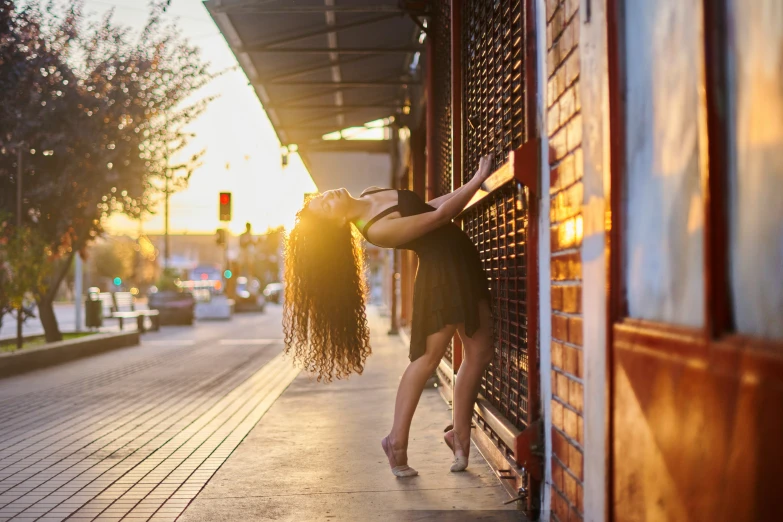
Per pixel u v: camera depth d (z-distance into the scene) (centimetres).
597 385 251
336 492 413
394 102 1376
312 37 952
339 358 472
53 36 1288
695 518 174
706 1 170
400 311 1720
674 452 186
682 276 191
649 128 212
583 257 267
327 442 554
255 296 3869
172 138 1414
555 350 313
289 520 364
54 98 1267
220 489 427
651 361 202
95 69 1316
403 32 1010
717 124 168
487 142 481
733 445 156
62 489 435
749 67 155
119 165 1362
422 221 413
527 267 348
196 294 3744
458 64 590
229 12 792
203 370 1099
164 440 577
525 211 363
